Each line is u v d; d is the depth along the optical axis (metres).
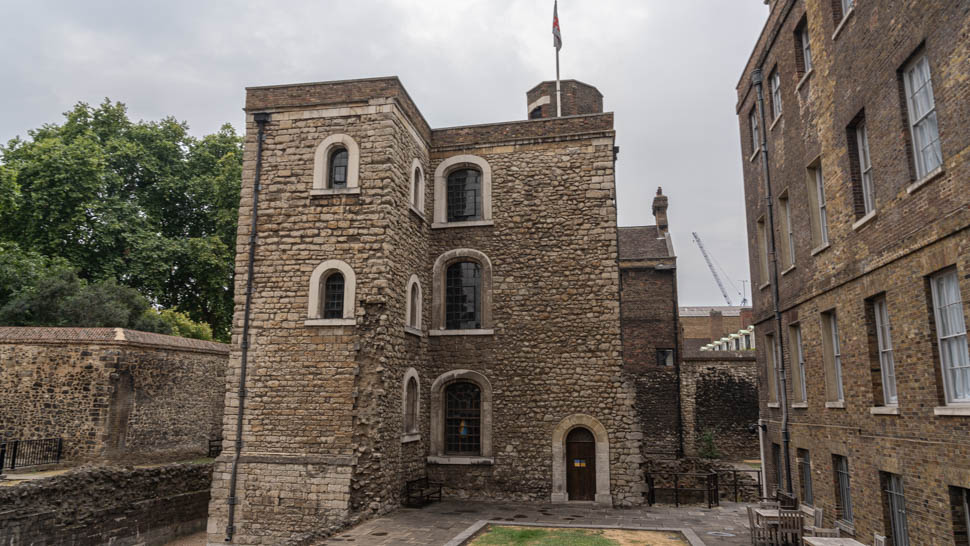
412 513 15.68
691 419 28.44
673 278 30.48
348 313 16.20
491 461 17.81
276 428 15.98
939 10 8.43
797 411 14.54
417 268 18.41
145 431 20.67
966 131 7.89
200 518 19.28
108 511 15.94
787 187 14.82
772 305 16.19
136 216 29.31
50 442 18.98
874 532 10.43
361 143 17.02
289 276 16.70
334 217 16.77
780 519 11.52
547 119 19.39
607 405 17.77
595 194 18.81
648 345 29.80
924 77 9.15
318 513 15.23
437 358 18.67
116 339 19.77
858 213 11.16
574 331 18.23
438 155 19.88
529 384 18.14
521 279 18.72
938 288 8.90
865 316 10.91
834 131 11.98
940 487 8.62
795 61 14.12
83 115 31.67
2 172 25.39
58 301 25.05
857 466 11.21
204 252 29.67
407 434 17.09
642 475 18.77
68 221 27.78
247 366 16.44
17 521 13.66
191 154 33.22
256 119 17.64
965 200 7.95
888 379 10.46
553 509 16.50
